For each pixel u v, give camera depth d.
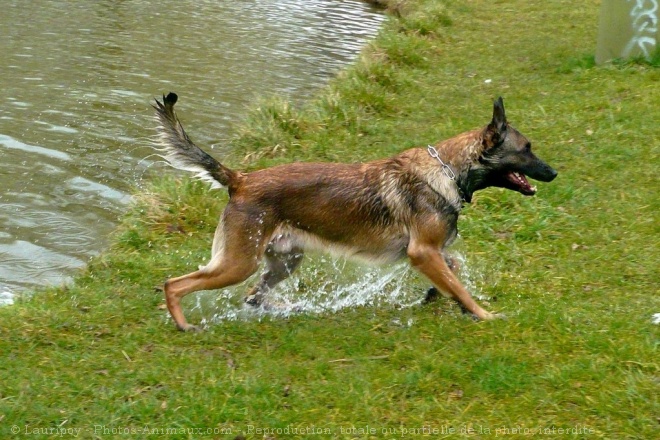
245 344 6.52
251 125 12.19
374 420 5.36
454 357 6.08
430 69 15.77
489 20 20.36
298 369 5.98
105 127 12.76
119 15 20.42
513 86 14.04
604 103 12.11
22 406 5.47
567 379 5.67
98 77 15.19
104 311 7.00
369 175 6.83
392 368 6.02
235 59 17.03
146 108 13.69
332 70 16.55
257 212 6.62
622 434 5.11
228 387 5.72
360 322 6.93
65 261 8.61
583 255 8.01
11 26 18.45
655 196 9.12
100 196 10.38
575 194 9.30
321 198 6.72
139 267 8.10
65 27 18.75
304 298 7.54
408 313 7.12
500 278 7.66
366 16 22.75
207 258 8.30
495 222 8.84
